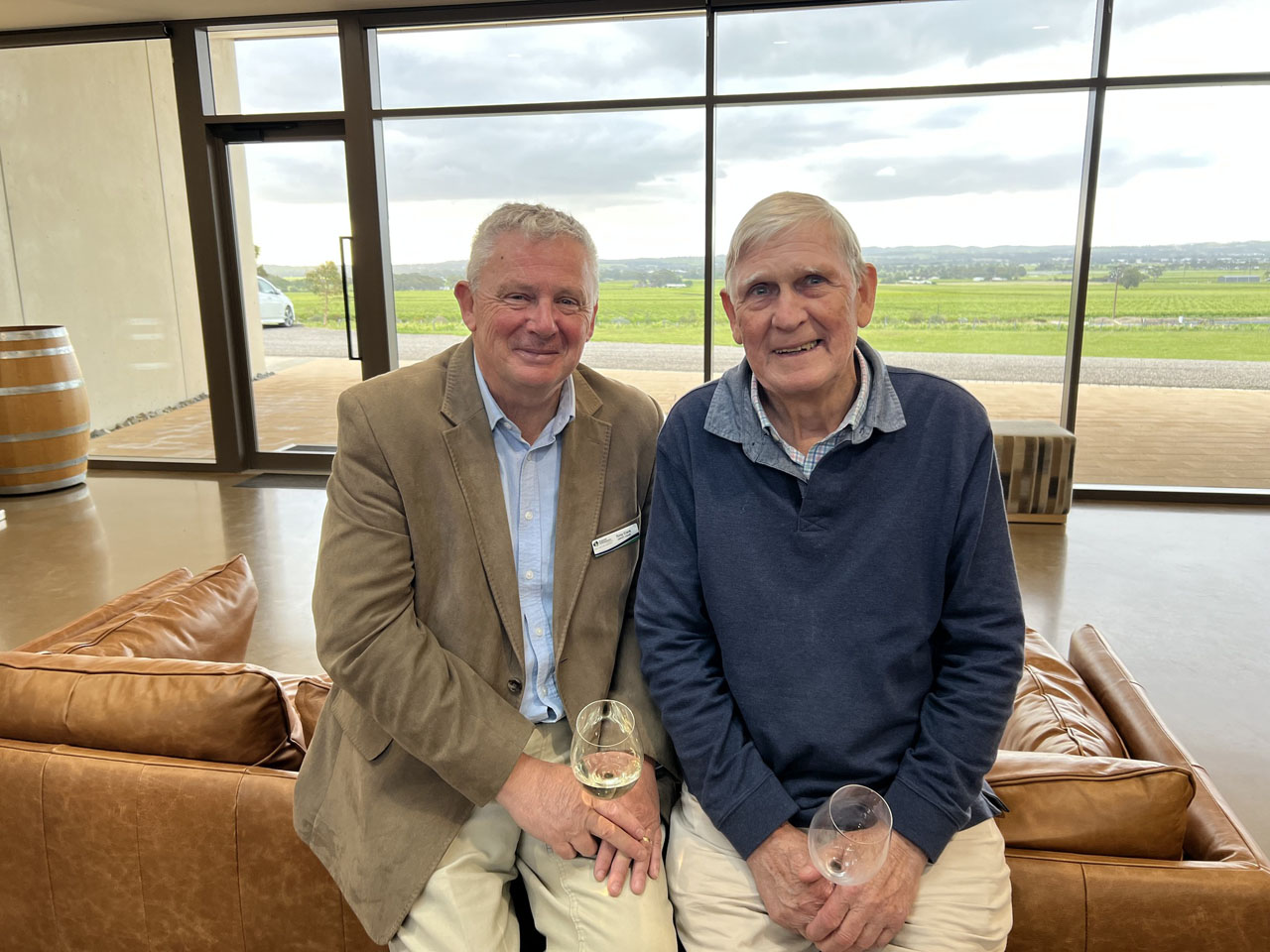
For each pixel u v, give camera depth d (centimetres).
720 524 133
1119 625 347
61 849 133
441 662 128
